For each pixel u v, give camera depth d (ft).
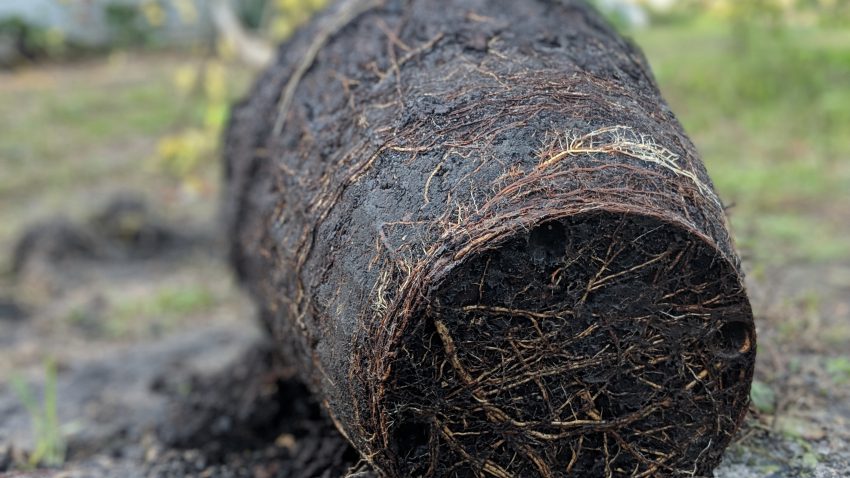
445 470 3.57
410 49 4.17
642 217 3.45
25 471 4.83
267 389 5.02
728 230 3.76
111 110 16.90
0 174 12.87
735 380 3.61
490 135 3.66
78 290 8.77
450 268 3.41
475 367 3.50
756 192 7.99
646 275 3.50
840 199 7.99
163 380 6.01
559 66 3.94
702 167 3.81
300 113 4.31
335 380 3.73
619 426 3.59
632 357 3.55
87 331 7.71
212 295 8.41
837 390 4.53
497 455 3.57
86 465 4.91
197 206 11.38
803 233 6.82
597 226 3.45
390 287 3.53
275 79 4.69
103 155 13.89
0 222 10.72
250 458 4.74
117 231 9.96
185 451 4.92
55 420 5.47
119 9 22.30
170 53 23.00
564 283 3.48
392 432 3.52
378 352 3.49
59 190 12.03
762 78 11.58
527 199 3.48
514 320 3.48
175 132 14.53
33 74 21.01
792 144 9.66
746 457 4.11
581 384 3.55
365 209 3.72
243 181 4.75
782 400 4.39
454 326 3.46
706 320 3.54
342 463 4.29
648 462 3.63
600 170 3.55
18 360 6.91
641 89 4.00
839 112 10.22
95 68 21.61
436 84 3.93
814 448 4.16
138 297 8.35
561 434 3.58
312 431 4.64
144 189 12.05
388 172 3.74
